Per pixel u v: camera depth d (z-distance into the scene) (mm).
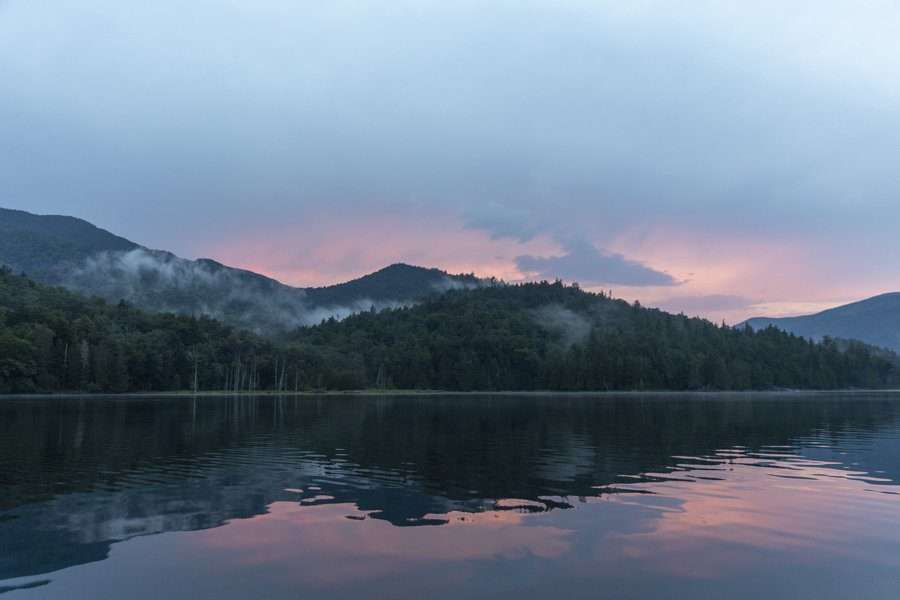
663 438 54031
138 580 17344
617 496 27656
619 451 44031
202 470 34562
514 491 28703
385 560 18969
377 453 42469
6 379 154250
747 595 16562
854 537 21469
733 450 44875
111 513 24297
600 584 17219
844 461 39031
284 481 31156
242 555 19375
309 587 16891
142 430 59094
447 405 126875
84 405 107625
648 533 21812
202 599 16156
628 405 126562
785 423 73062
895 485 30453
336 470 34750
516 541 20812
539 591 16719
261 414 88938
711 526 22703
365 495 27734
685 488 29484
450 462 38094
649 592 16703
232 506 25562
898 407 114438
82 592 16547
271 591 16641
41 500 26594
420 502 26359
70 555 19328
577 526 22625
